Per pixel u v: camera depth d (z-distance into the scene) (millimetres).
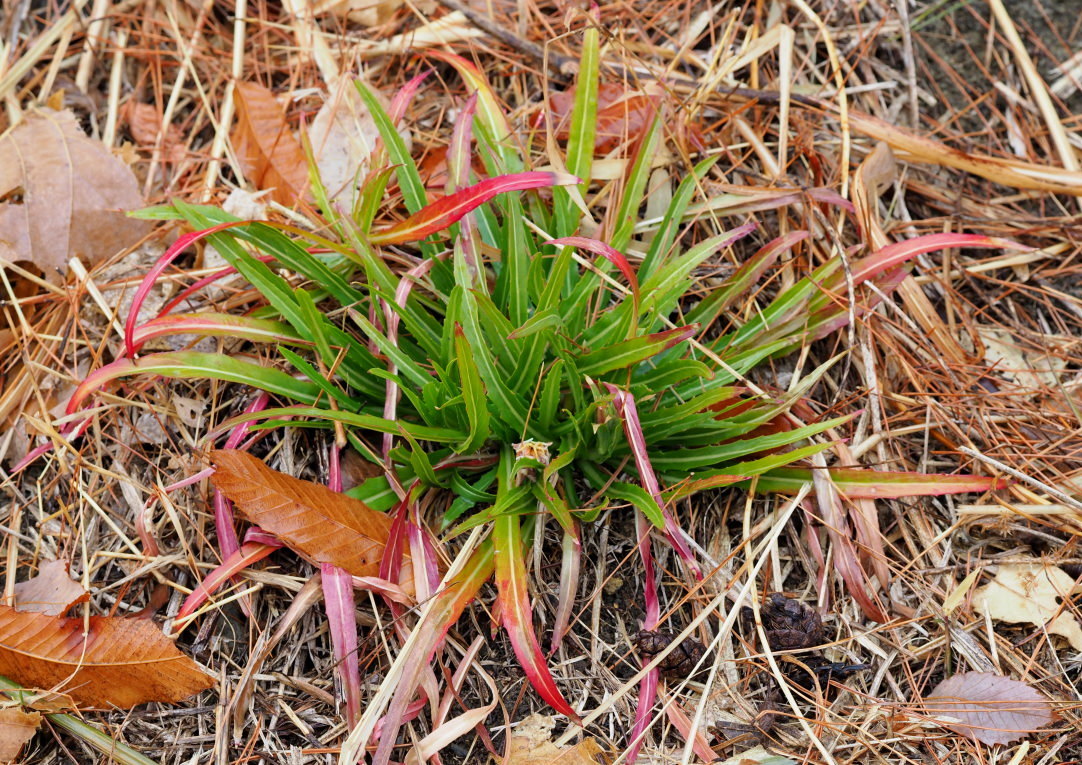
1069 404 1452
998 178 1530
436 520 1401
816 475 1403
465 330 1354
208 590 1357
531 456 1351
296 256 1385
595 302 1444
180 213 1382
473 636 1381
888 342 1468
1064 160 1552
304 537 1349
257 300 1452
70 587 1376
